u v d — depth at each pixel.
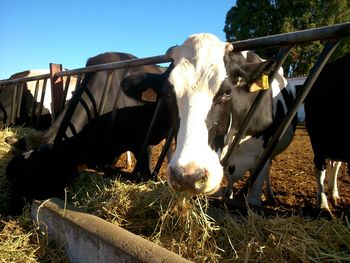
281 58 1.07
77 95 1.66
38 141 1.53
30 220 1.25
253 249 0.84
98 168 1.68
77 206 1.23
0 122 2.63
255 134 1.40
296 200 1.81
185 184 0.86
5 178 1.62
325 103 1.51
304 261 0.77
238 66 1.08
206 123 0.97
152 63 1.34
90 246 0.94
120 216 1.07
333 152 1.58
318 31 0.94
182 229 0.96
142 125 1.78
